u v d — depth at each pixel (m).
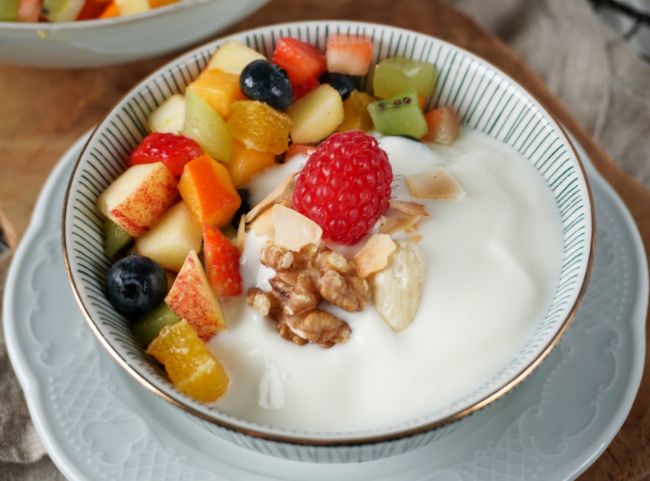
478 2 0.42
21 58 0.32
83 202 0.24
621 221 0.28
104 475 0.23
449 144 0.28
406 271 0.23
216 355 0.23
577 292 0.22
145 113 0.27
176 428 0.24
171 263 0.25
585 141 0.32
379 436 0.20
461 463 0.23
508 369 0.21
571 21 0.41
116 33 0.31
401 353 0.22
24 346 0.25
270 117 0.26
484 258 0.24
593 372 0.24
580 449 0.23
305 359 0.23
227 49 0.28
